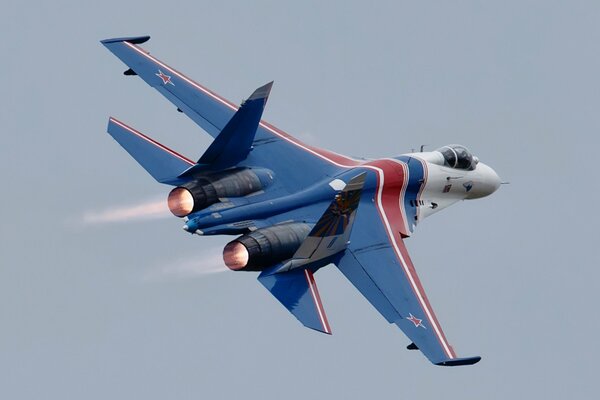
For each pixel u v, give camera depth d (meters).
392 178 161.00
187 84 168.00
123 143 154.38
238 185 153.12
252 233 148.12
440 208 165.62
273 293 146.12
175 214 151.12
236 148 153.62
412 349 146.12
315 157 160.75
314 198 155.62
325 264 150.75
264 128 163.00
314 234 145.88
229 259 147.00
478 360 143.25
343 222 146.75
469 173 167.62
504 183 171.88
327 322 144.75
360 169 160.00
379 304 148.88
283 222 152.00
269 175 156.00
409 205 162.50
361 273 151.25
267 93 151.12
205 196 151.00
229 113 165.38
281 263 148.12
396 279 151.25
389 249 154.50
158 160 153.75
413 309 148.38
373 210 158.38
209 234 149.88
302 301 145.88
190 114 164.75
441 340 145.38
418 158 164.38
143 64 170.00
